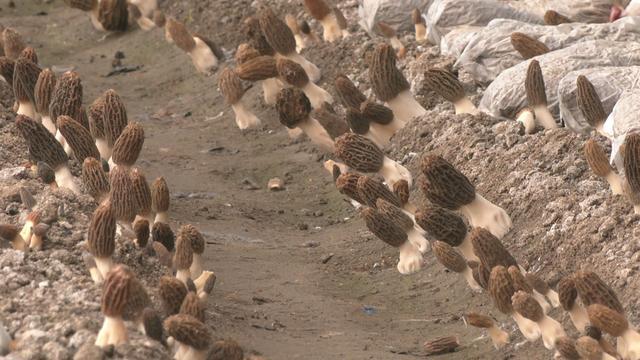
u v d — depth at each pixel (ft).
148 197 35.37
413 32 57.82
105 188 36.42
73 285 31.45
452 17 53.88
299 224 46.29
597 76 42.86
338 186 39.34
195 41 63.98
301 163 52.70
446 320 36.01
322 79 58.54
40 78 42.14
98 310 30.01
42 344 27.63
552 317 32.71
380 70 47.19
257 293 37.93
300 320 35.83
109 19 73.05
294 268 40.96
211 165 53.47
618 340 28.91
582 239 35.91
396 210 37.50
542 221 38.09
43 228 33.65
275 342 33.30
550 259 36.58
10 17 79.00
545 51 47.78
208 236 43.47
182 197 48.55
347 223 45.98
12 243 33.47
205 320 33.09
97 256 31.55
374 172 41.32
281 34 53.72
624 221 35.42
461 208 37.47
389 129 47.65
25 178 39.91
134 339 28.04
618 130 38.52
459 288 37.47
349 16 63.46
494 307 35.42
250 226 45.73
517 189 40.45
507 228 37.78
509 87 45.09
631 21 48.70
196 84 64.18
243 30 68.23
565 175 39.81
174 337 27.45
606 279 34.06
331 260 41.93
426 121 46.83
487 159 43.04
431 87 46.62
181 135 57.93
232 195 49.49
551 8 55.06
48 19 78.07
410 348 34.22
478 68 49.78
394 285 39.24
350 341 34.30
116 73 68.39
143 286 31.89
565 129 42.70
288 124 45.57
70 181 38.50
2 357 27.30
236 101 51.13
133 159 36.52
